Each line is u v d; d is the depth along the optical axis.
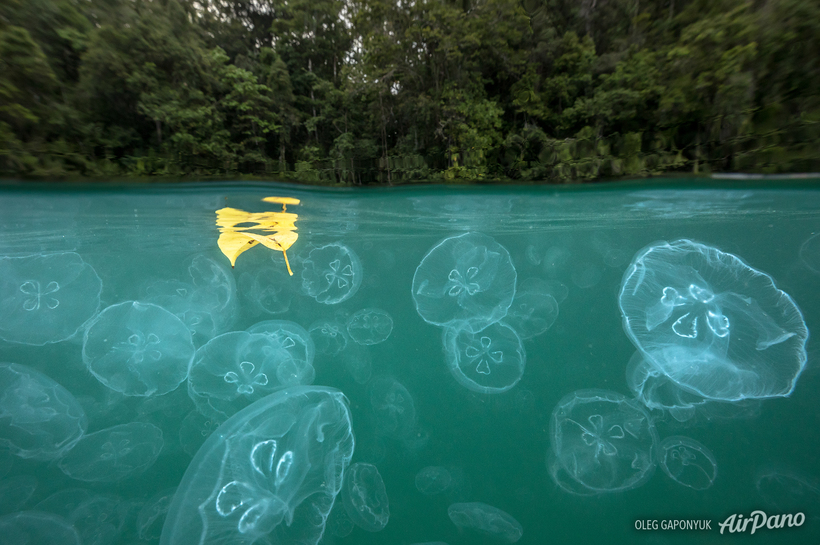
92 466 0.60
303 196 0.77
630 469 0.59
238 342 0.71
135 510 0.55
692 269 0.53
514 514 0.59
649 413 0.70
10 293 0.76
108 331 0.69
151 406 0.75
